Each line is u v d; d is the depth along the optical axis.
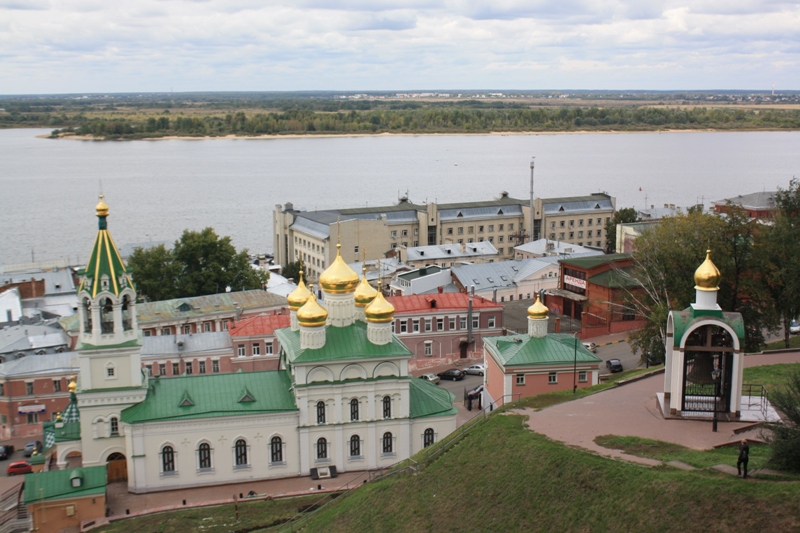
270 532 72.19
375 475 81.50
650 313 121.00
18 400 110.69
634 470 56.06
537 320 98.06
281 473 84.56
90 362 80.75
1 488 94.06
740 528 48.25
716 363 67.50
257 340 121.38
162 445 81.56
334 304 88.00
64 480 76.56
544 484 59.28
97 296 79.81
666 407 68.19
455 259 193.00
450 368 130.88
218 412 82.25
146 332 134.50
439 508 63.38
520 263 168.75
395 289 160.12
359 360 84.75
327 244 196.38
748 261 108.38
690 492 51.78
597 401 74.50
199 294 162.88
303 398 83.81
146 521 75.00
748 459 54.78
